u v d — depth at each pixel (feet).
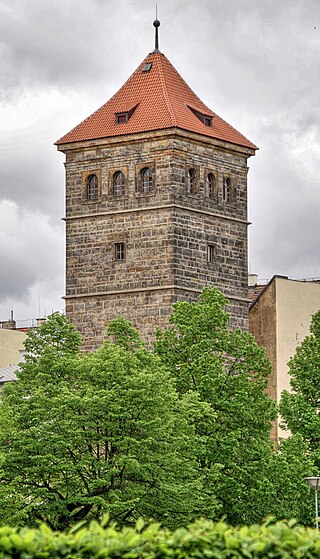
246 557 106.32
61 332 331.57
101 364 306.76
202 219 447.42
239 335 359.46
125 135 446.60
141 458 293.43
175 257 439.22
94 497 281.13
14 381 321.11
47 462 287.89
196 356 352.49
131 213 445.78
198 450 317.22
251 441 335.88
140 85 456.04
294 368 378.53
